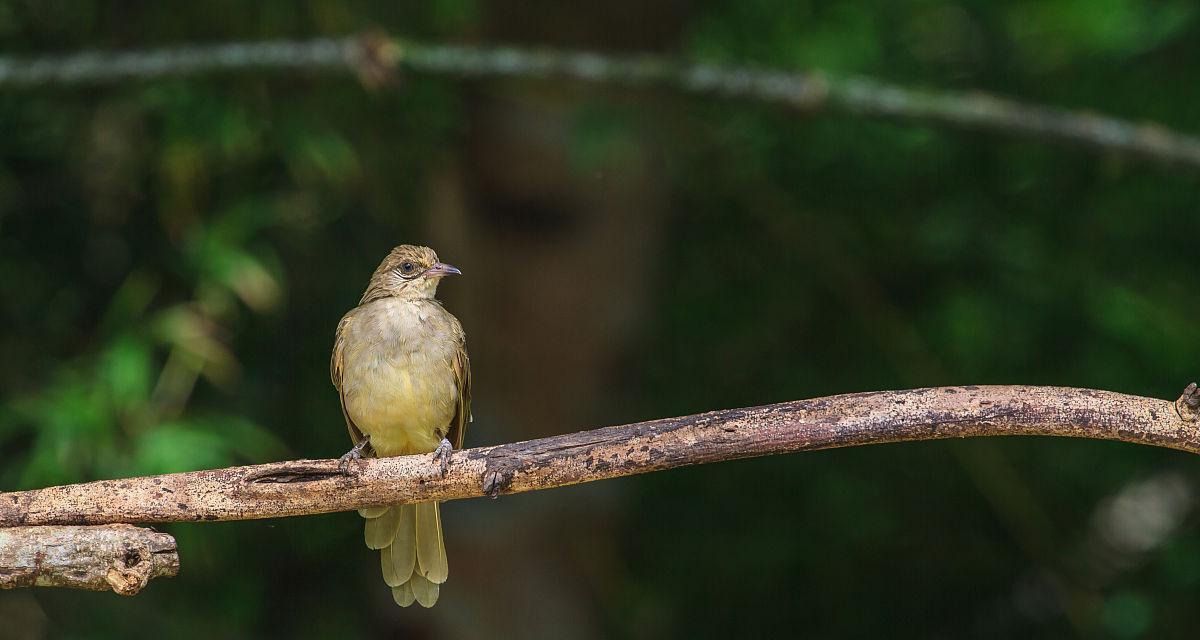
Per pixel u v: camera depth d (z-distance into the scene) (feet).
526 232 41.42
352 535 45.03
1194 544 45.50
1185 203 44.83
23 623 40.45
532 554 41.34
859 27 47.09
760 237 47.96
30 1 40.55
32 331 40.88
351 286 44.50
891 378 46.75
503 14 40.57
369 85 34.37
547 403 41.78
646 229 42.47
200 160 38.70
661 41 40.98
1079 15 47.67
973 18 46.75
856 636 46.39
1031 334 45.68
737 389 47.34
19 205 41.34
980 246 44.86
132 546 19.21
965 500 46.96
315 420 43.75
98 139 40.45
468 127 41.27
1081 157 44.70
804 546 46.24
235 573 43.93
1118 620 44.06
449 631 41.27
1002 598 46.52
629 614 43.55
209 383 42.19
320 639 44.91
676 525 46.96
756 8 46.03
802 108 36.06
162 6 40.09
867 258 46.91
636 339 42.86
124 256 41.47
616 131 37.19
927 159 45.55
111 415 36.58
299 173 40.11
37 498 19.86
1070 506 46.34
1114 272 44.47
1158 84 44.91
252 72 34.65
